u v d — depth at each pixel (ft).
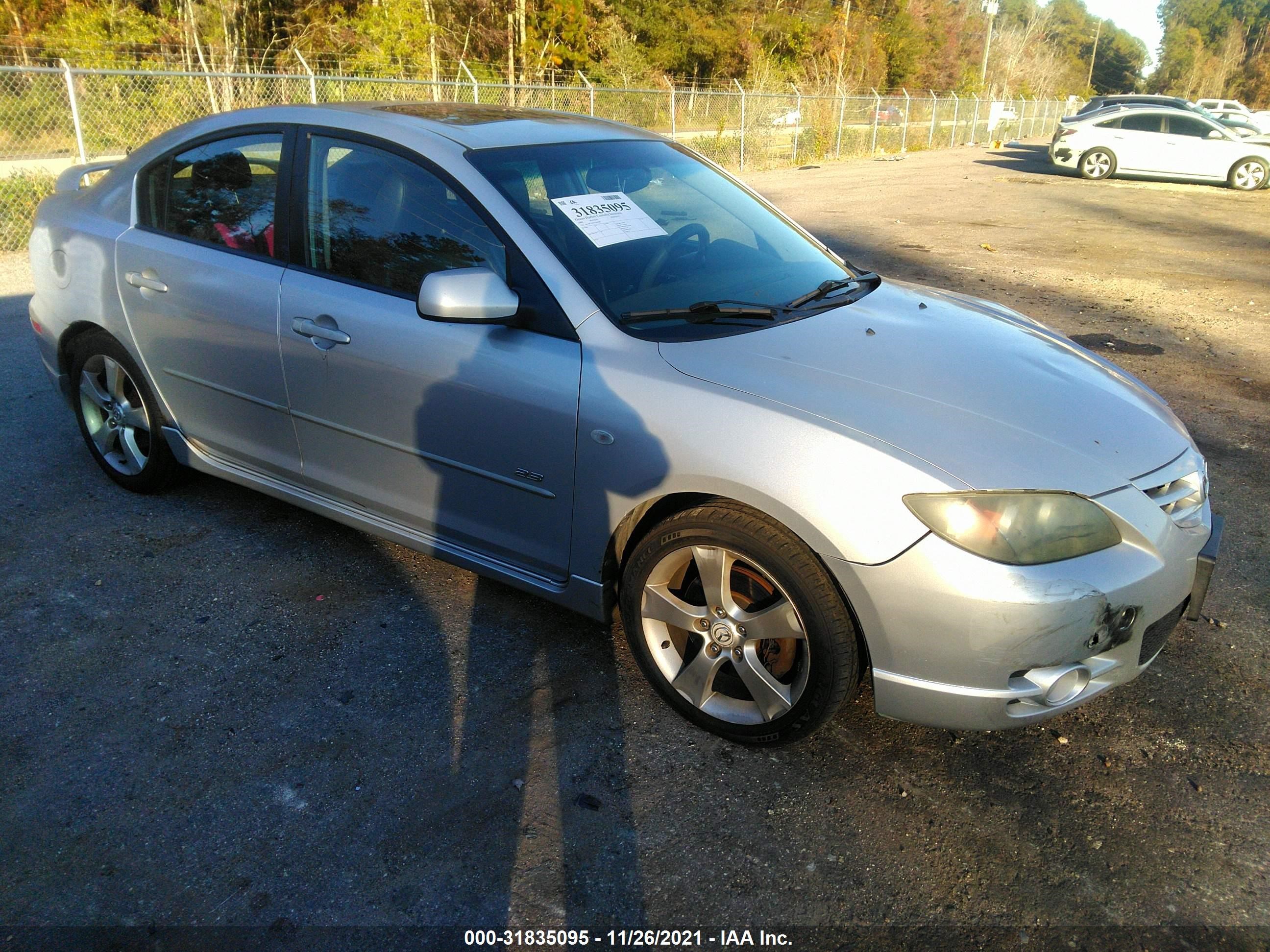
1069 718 9.27
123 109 43.01
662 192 10.78
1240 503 14.19
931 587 7.16
